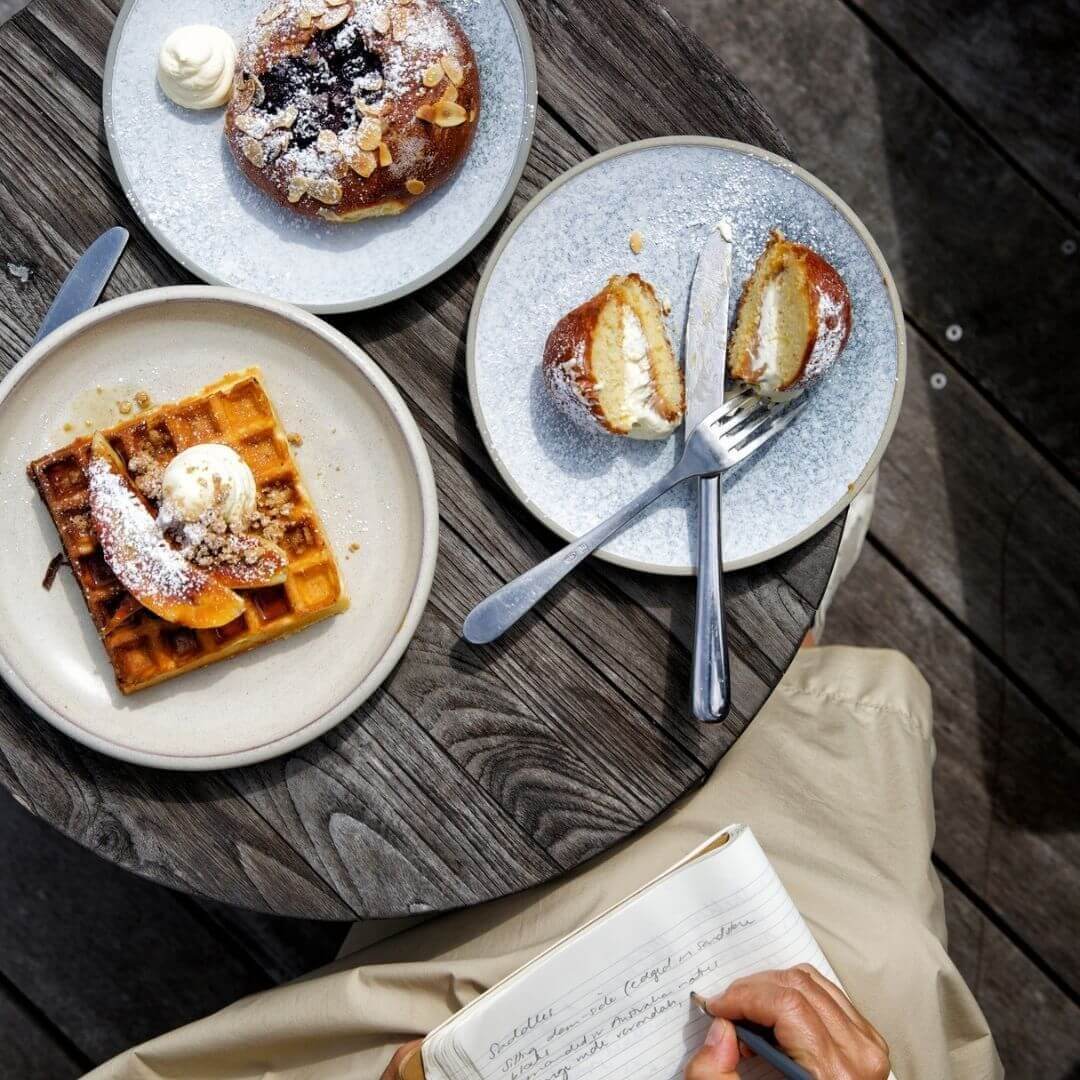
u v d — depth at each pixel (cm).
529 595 85
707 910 85
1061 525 117
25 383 85
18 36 87
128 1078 91
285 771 87
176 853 86
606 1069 86
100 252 87
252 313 85
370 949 94
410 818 86
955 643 117
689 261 87
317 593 85
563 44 88
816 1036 82
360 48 85
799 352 83
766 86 117
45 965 114
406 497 86
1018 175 117
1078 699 116
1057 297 117
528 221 85
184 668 85
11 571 86
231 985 115
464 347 87
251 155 85
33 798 86
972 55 117
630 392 85
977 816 116
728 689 84
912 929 90
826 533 87
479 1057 85
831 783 95
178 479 83
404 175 84
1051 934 116
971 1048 93
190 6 86
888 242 118
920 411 117
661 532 86
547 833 86
